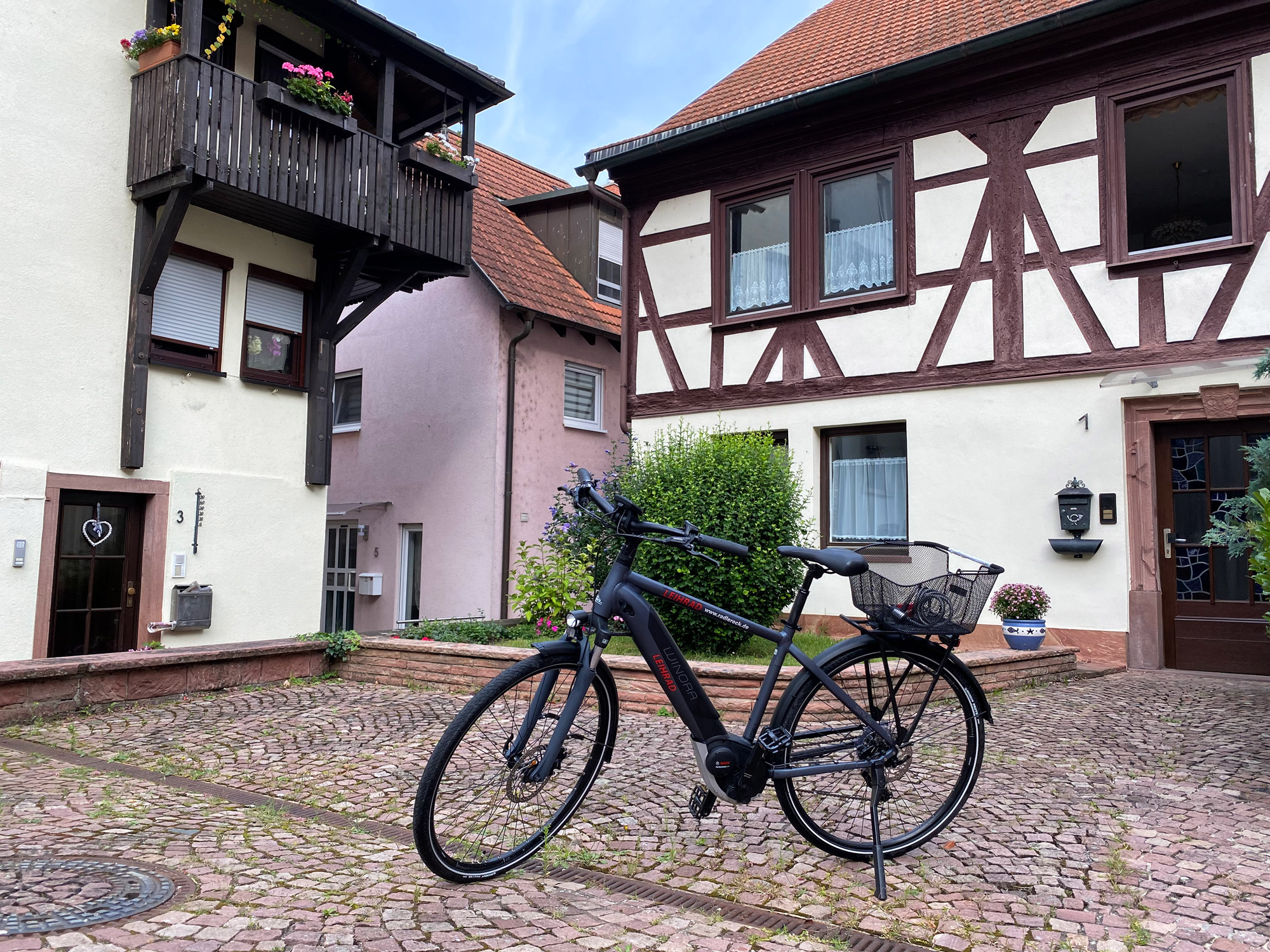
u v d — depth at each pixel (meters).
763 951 2.45
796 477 9.71
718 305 11.12
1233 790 4.15
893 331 9.82
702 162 11.33
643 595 3.14
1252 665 7.85
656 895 2.88
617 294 15.21
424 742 5.18
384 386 14.12
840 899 2.85
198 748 5.05
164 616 8.62
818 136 10.43
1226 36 8.01
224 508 9.17
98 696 6.26
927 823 3.30
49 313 7.82
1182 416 8.09
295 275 9.99
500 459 12.63
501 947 2.42
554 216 15.09
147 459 8.54
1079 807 3.87
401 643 7.61
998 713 6.04
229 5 8.45
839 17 12.80
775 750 3.04
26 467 7.65
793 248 10.59
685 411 11.37
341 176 9.08
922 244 9.67
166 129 7.98
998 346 9.13
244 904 2.65
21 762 4.70
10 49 7.66
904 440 9.92
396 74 10.41
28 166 7.73
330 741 5.23
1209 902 2.83
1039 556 8.76
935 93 9.52
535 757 3.02
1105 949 2.48
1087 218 8.66
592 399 14.52
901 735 3.24
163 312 8.76
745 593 6.89
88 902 2.61
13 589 7.56
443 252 10.19
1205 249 8.00
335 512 14.13
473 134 10.69
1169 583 8.27
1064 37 8.63
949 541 9.30
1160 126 8.43
